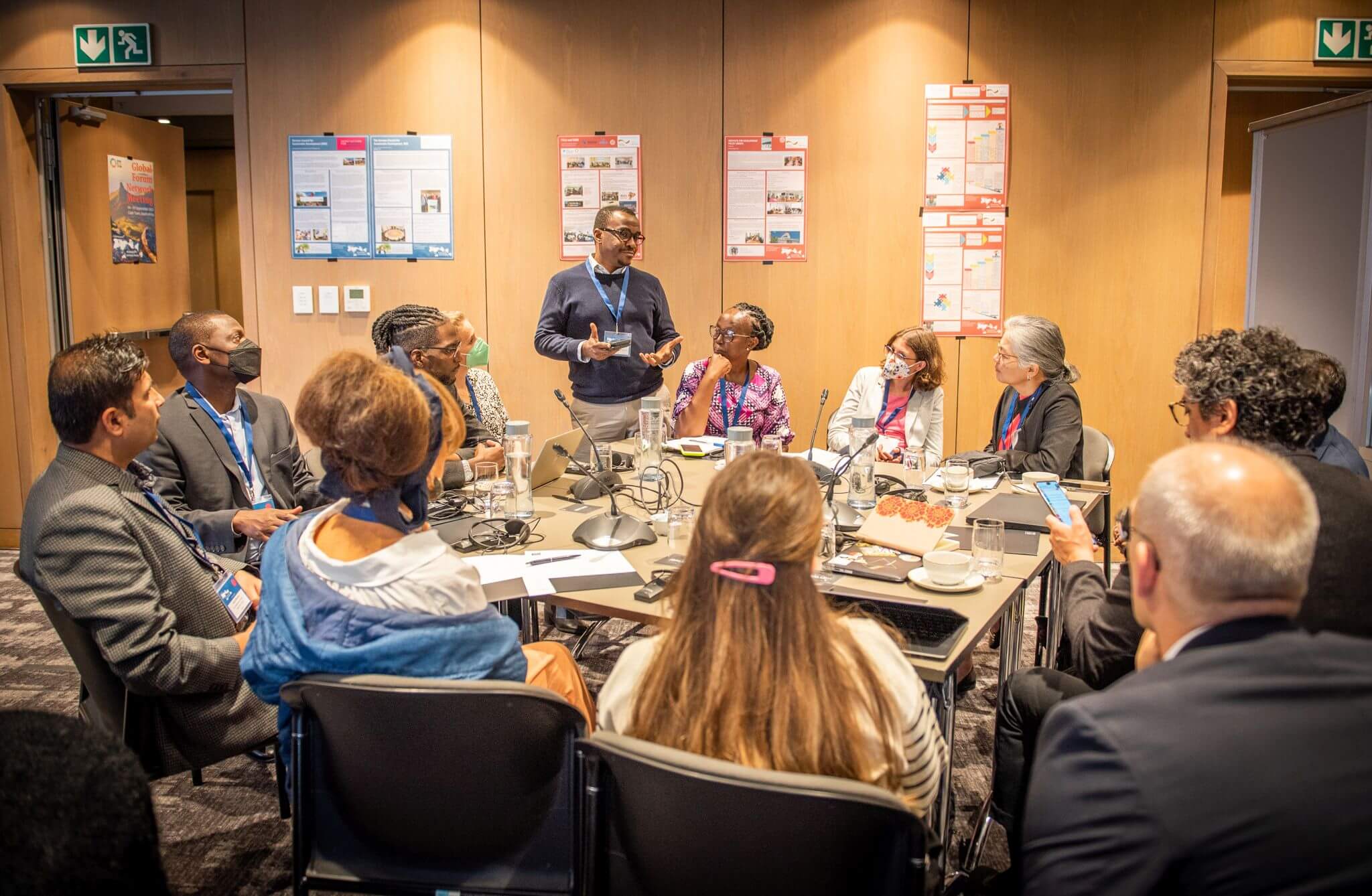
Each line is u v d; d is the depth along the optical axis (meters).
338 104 4.68
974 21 4.46
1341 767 0.96
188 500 2.74
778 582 1.24
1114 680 1.82
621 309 4.11
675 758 1.17
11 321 4.79
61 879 0.73
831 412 4.73
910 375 3.61
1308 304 4.20
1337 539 1.54
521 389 4.81
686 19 4.54
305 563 1.52
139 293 5.44
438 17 4.60
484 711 1.40
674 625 1.29
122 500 1.92
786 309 4.68
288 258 4.79
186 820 2.44
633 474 3.20
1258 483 1.09
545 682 1.79
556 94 4.62
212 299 6.77
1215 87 4.44
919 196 4.56
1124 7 4.42
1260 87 4.61
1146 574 1.16
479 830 1.49
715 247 4.67
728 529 1.25
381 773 1.48
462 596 1.53
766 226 4.64
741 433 2.75
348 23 4.63
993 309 4.61
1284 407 1.80
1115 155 4.50
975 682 3.25
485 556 2.30
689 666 1.26
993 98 4.49
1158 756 0.99
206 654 1.91
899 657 1.33
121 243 5.27
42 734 0.81
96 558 1.83
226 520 2.58
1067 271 4.58
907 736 1.27
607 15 4.56
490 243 4.72
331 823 1.53
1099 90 4.47
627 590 2.04
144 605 1.85
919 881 1.18
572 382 4.20
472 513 2.69
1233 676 1.02
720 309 4.70
